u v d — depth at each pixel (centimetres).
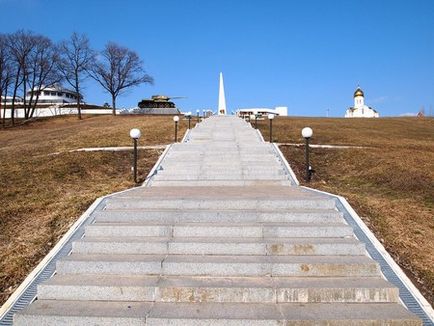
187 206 814
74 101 8575
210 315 496
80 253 655
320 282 560
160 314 500
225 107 4812
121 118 4159
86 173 1244
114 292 545
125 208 823
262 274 588
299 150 1616
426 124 3531
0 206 885
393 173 1186
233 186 1122
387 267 605
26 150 1777
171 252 647
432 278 586
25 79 5012
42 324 498
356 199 895
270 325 482
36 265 638
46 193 1007
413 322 480
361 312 502
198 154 1449
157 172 1252
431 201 940
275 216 748
